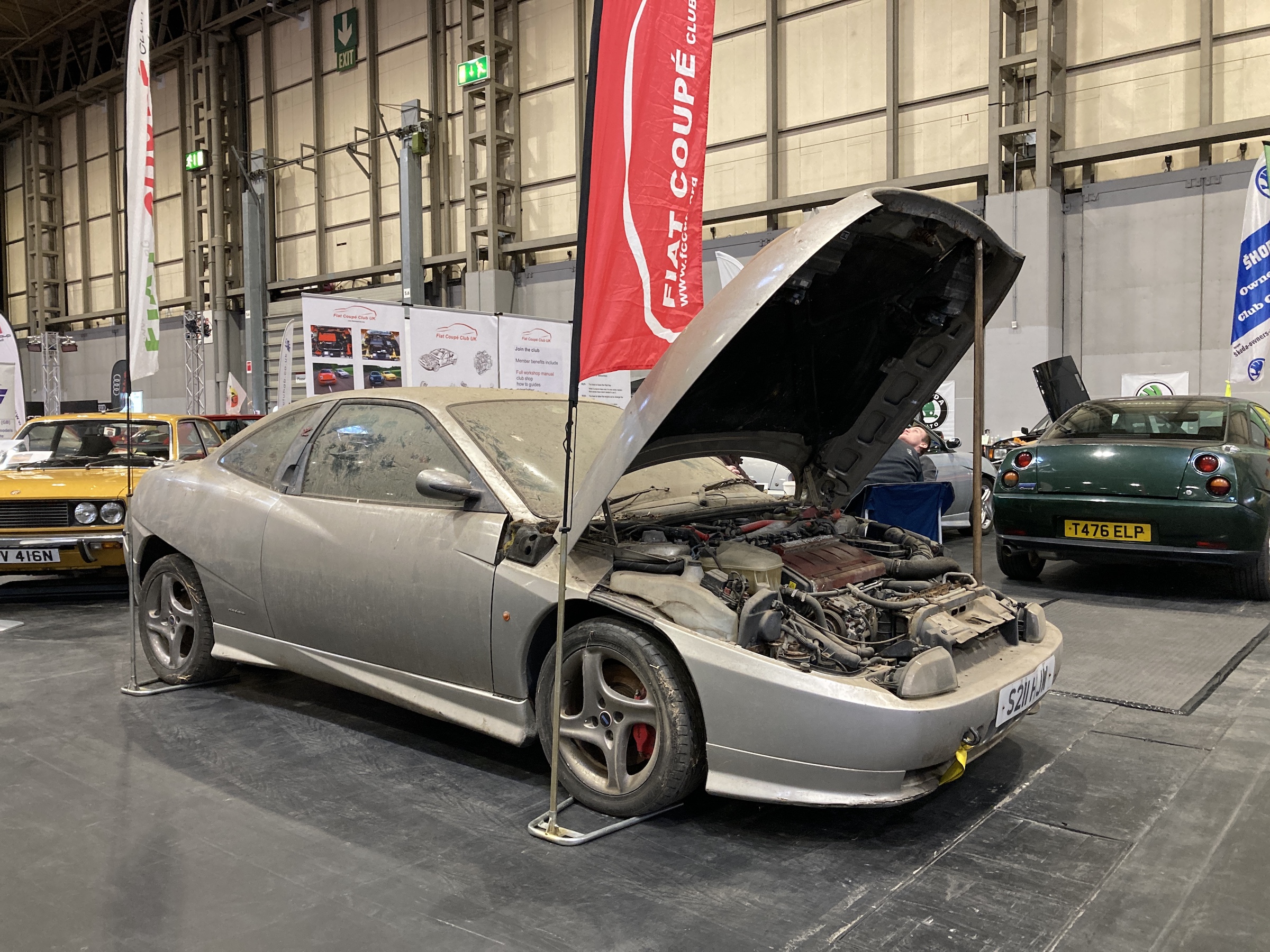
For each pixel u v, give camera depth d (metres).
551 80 19.50
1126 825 2.72
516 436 3.39
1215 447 5.61
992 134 14.13
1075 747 3.38
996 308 3.51
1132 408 6.32
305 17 23.70
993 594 3.29
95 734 3.55
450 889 2.34
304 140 24.20
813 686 2.46
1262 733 3.50
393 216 22.55
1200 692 4.01
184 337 26.42
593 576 2.86
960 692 2.62
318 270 24.19
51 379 31.94
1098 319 13.83
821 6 16.09
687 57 3.17
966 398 14.40
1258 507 5.53
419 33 21.41
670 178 3.14
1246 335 8.25
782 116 16.66
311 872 2.43
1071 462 5.97
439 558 3.09
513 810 2.85
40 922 2.18
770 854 2.55
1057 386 9.48
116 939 2.10
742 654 2.54
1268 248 8.10
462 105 20.83
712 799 2.95
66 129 31.16
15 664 4.66
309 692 4.14
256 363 24.77
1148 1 13.27
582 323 2.83
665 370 2.63
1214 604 5.92
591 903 2.27
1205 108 12.80
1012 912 2.23
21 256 33.59
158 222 28.11
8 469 6.66
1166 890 2.33
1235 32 12.65
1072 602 6.01
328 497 3.56
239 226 25.88
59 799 2.92
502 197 20.36
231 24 25.19
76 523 6.15
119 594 6.63
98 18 28.42
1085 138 13.88
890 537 3.83
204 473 4.11
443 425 3.31
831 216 2.60
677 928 2.15
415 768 3.21
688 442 3.42
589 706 2.83
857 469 3.98
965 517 9.38
